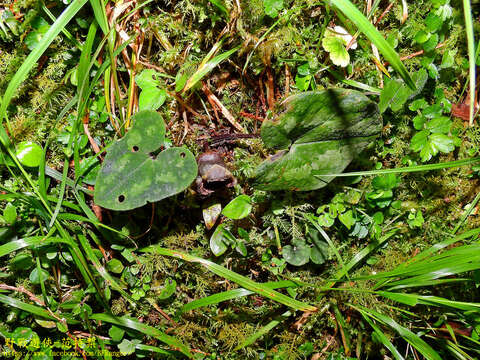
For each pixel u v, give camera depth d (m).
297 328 0.33
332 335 0.33
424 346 0.28
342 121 0.27
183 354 0.31
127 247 0.30
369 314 0.30
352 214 0.31
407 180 0.32
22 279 0.30
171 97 0.30
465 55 0.31
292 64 0.30
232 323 0.32
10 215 0.28
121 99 0.30
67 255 0.29
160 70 0.30
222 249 0.30
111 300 0.31
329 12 0.28
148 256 0.30
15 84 0.25
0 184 0.29
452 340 0.32
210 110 0.31
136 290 0.31
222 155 0.31
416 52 0.30
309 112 0.26
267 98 0.31
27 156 0.28
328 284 0.31
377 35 0.23
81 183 0.30
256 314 0.32
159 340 0.31
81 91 0.26
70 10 0.25
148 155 0.27
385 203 0.30
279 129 0.27
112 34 0.27
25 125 0.29
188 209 0.31
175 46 0.30
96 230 0.30
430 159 0.32
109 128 0.30
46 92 0.29
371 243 0.32
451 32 0.30
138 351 0.31
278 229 0.32
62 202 0.28
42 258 0.29
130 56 0.30
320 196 0.31
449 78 0.31
